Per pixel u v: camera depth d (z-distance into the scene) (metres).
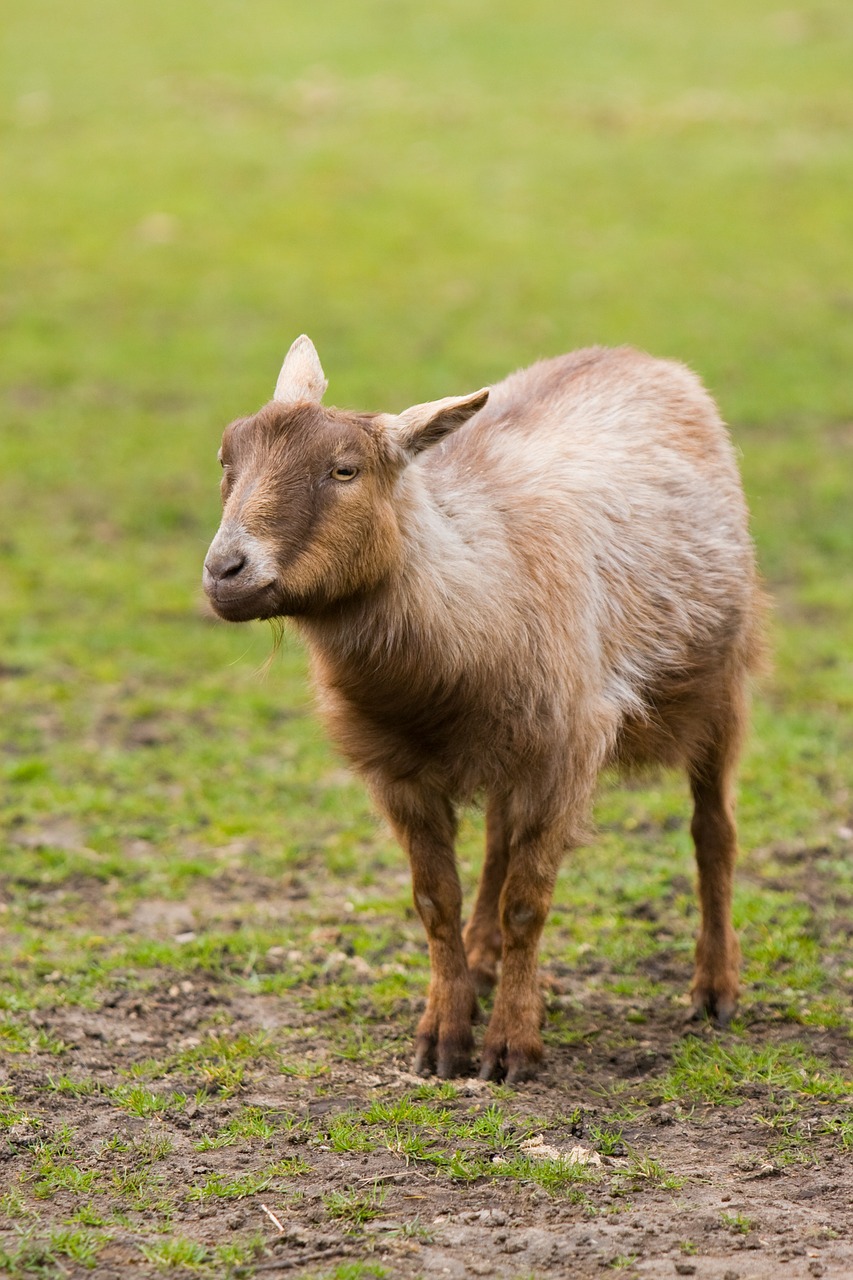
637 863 22.12
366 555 14.56
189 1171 13.68
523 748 15.71
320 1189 13.32
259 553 14.01
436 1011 16.45
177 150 66.75
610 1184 13.38
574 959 19.19
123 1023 17.12
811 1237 12.38
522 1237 12.41
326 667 15.62
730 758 18.33
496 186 63.16
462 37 84.00
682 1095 15.45
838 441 42.47
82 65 77.94
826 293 53.34
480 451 16.73
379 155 66.50
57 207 60.50
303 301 52.41
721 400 45.03
